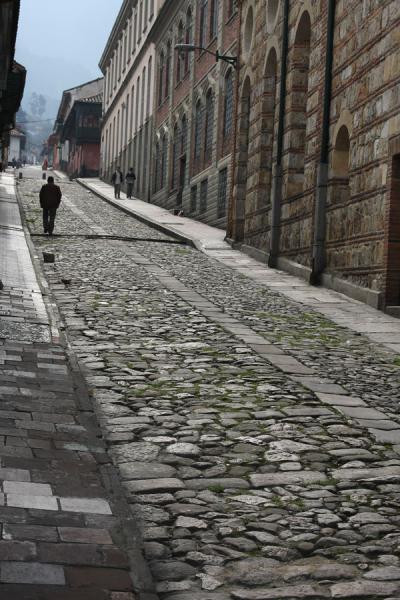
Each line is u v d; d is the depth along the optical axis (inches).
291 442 278.5
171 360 398.6
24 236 949.8
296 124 889.5
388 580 182.1
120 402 317.4
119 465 248.8
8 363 354.6
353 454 268.8
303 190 839.1
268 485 238.1
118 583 171.0
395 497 232.4
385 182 639.1
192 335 471.2
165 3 1882.4
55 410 294.2
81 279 672.4
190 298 618.8
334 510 221.1
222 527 207.2
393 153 621.3
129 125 2546.8
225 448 269.3
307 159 829.8
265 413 312.5
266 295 683.4
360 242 690.8
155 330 478.3
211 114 1466.5
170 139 1844.2
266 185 1010.1
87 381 347.3
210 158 1456.7
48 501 209.5
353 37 714.8
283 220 901.8
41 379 335.0
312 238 799.7
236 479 241.8
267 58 989.2
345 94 732.7
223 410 314.2
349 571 185.9
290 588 177.2
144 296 609.3
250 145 1058.7
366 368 413.7
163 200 1897.1
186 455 260.7
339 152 756.0
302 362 415.2
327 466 256.4
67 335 444.8
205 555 191.2
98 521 201.0
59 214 1407.5
